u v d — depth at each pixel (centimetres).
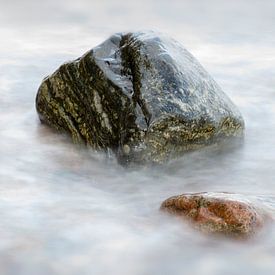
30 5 5744
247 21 5209
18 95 3114
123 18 5369
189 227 1738
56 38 4631
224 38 4666
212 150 2334
